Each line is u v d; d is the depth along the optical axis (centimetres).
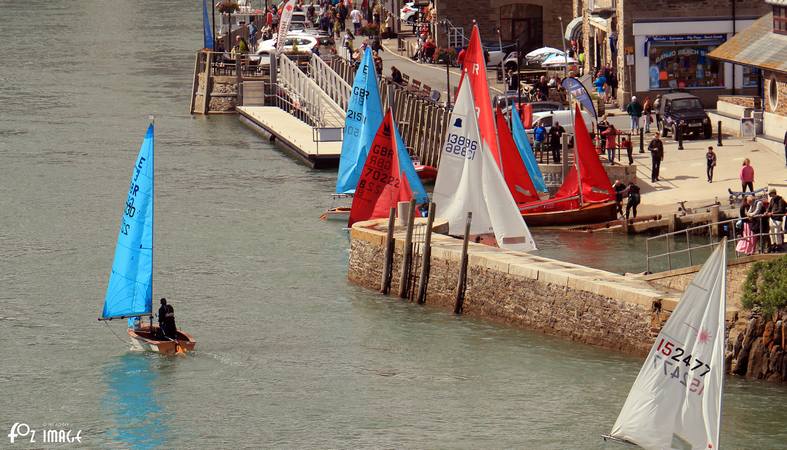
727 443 17700
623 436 16412
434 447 17950
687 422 15925
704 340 15762
